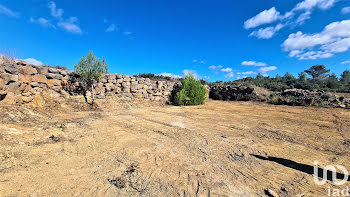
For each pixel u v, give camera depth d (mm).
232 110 9328
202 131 5230
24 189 2275
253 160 3297
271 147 3932
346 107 8812
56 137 4242
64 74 8461
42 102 6977
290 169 2953
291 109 9141
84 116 6926
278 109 9266
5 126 4277
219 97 15820
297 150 3748
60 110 7172
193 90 12016
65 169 2840
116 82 10672
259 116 7555
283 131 5191
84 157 3311
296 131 5180
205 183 2541
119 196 2209
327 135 4762
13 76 6113
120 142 4176
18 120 4930
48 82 7676
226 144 4125
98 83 9727
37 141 3902
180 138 4555
